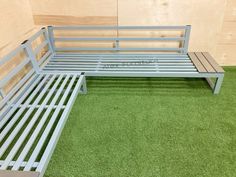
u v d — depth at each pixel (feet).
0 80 4.92
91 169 4.21
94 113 5.75
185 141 4.81
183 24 7.28
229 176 4.02
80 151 4.61
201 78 7.36
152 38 7.12
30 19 7.09
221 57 7.88
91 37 7.52
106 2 7.00
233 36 7.42
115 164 4.30
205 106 5.93
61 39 7.34
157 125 5.29
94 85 7.09
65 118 4.52
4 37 5.61
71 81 5.87
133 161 4.35
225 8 6.95
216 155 4.45
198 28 7.32
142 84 7.11
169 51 7.70
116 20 7.29
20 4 6.38
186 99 6.25
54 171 4.18
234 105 5.94
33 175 3.14
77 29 7.22
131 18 7.23
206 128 5.16
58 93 5.41
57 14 7.27
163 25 7.30
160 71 6.21
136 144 4.75
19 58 6.20
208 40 7.54
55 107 4.91
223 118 5.48
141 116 5.61
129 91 6.73
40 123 4.41
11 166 3.73
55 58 7.28
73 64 6.83
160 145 4.71
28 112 4.77
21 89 5.40
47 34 7.13
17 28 6.25
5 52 5.68
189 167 4.20
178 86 6.93
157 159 4.38
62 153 4.56
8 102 4.95
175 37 7.30
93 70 6.41
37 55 7.31
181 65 6.57
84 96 6.50
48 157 3.67
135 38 7.13
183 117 5.54
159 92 6.64
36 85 5.92
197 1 6.87
